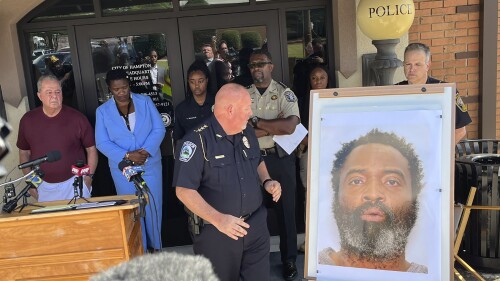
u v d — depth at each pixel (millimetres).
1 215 2684
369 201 2361
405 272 2312
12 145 4191
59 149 3773
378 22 3453
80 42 4336
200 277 833
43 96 3646
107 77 3791
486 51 4484
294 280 3822
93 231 2574
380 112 2371
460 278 3256
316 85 4086
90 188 3824
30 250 2574
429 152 2289
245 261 2701
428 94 2322
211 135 2547
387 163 2346
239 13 4371
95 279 828
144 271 828
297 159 4344
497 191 3535
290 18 4422
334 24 4379
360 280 2377
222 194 2572
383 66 3598
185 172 2504
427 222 2283
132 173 2771
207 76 3979
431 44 4516
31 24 4277
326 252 2428
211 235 2582
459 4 4453
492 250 3691
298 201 4480
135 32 4344
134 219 2861
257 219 2676
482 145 4051
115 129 3787
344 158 2408
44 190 3770
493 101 4570
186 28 4363
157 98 4445
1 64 4137
